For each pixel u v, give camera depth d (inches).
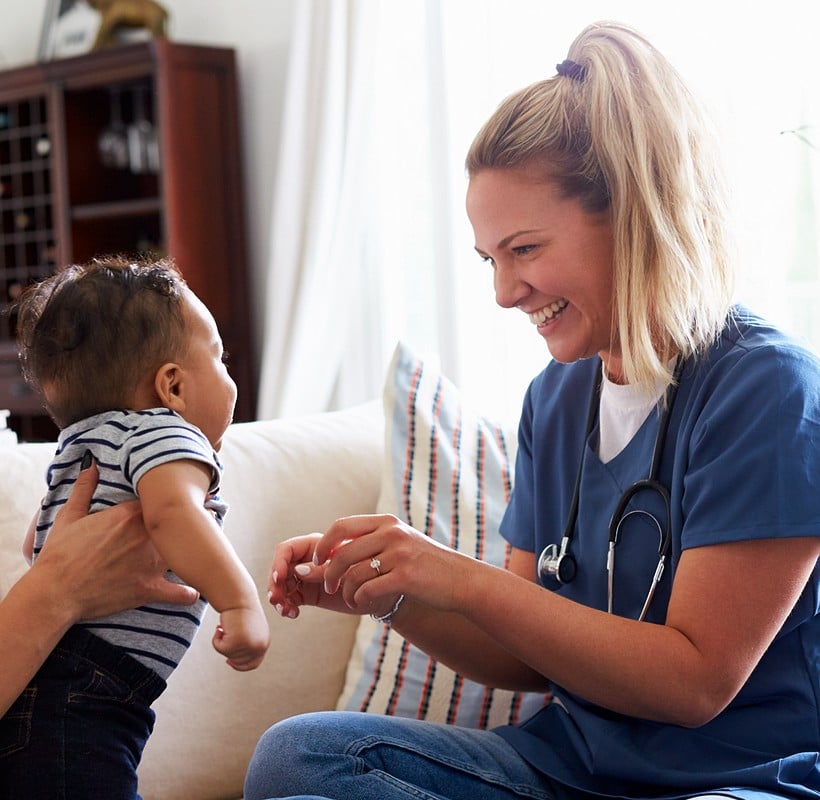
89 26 151.5
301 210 125.0
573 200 48.4
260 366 146.0
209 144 138.8
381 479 73.0
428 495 70.0
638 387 50.7
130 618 46.5
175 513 44.4
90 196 151.5
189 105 137.0
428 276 122.6
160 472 45.2
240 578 44.4
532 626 46.1
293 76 124.1
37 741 44.2
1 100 151.9
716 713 45.8
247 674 66.1
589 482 53.1
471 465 71.8
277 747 51.5
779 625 45.4
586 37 51.4
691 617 45.6
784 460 45.2
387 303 125.0
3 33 168.1
